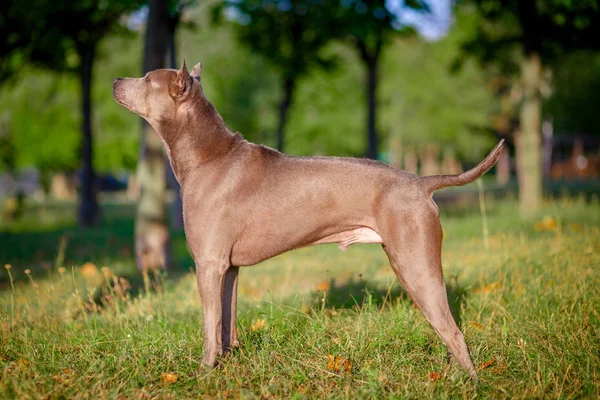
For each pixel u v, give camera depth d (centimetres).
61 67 1795
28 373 416
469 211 1617
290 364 444
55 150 2864
